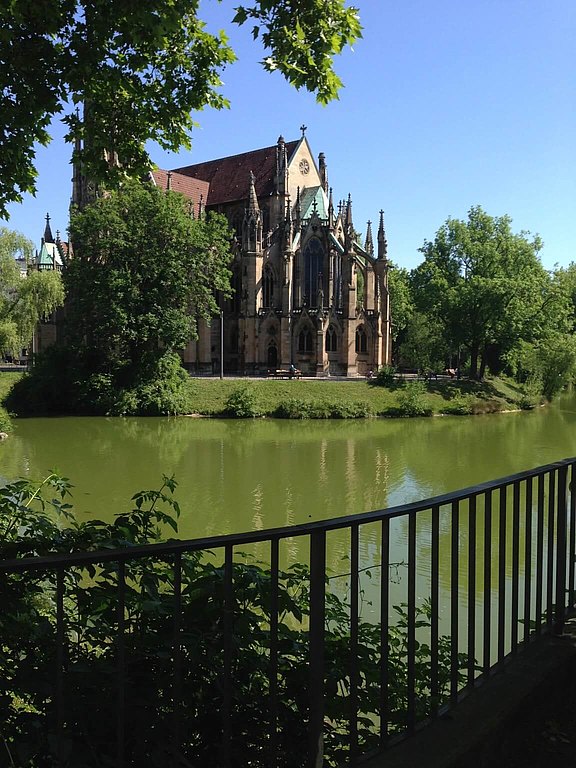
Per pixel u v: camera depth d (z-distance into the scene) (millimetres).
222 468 37156
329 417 67375
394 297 112250
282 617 5438
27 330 63438
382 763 4086
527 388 84125
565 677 5277
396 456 42531
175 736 3732
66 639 4430
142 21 8297
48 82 9227
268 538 3693
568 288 91375
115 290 64312
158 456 41188
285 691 4629
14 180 10445
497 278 83625
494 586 15781
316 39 9086
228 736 3955
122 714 3607
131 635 4582
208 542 3521
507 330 84312
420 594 15344
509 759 4531
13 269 63062
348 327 87125
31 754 3543
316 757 3918
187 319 69188
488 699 4738
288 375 84625
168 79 10352
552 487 5992
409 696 4449
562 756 4551
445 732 4391
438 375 100312
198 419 64438
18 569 3027
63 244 86250
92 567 4812
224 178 103938
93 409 66938
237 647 4371
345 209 92188
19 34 8766
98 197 68562
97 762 3658
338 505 28281
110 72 9375
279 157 92312
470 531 4938
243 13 9031
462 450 45562
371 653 5398
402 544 19906
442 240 91812
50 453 41719
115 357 67562
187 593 4762
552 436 53812
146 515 5957
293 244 87938
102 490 29844
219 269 72688
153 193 67625
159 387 66875
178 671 3660
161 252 66750
